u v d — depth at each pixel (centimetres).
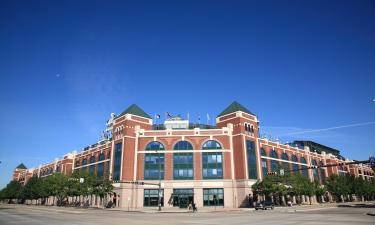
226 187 7288
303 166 9525
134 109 8150
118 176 7581
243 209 5994
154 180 7438
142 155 7638
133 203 7262
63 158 10844
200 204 7206
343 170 11975
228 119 7950
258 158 7681
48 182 9244
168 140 7700
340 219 2995
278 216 3653
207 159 7519
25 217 3734
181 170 7469
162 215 4375
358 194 10925
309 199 9056
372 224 2441
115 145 8019
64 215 4250
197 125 8962
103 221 3095
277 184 6869
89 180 7775
